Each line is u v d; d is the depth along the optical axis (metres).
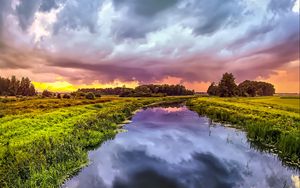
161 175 12.27
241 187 10.86
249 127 21.86
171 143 18.94
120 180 11.44
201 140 19.98
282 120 23.30
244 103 51.41
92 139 17.36
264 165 13.78
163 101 86.88
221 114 33.12
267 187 10.77
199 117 35.59
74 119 25.88
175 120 32.09
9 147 13.02
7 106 43.03
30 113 31.44
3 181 9.07
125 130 23.78
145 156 15.38
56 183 10.04
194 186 11.03
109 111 32.81
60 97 81.50
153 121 31.06
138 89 150.88
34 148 12.76
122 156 15.21
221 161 14.53
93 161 13.83
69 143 14.62
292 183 11.17
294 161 13.89
